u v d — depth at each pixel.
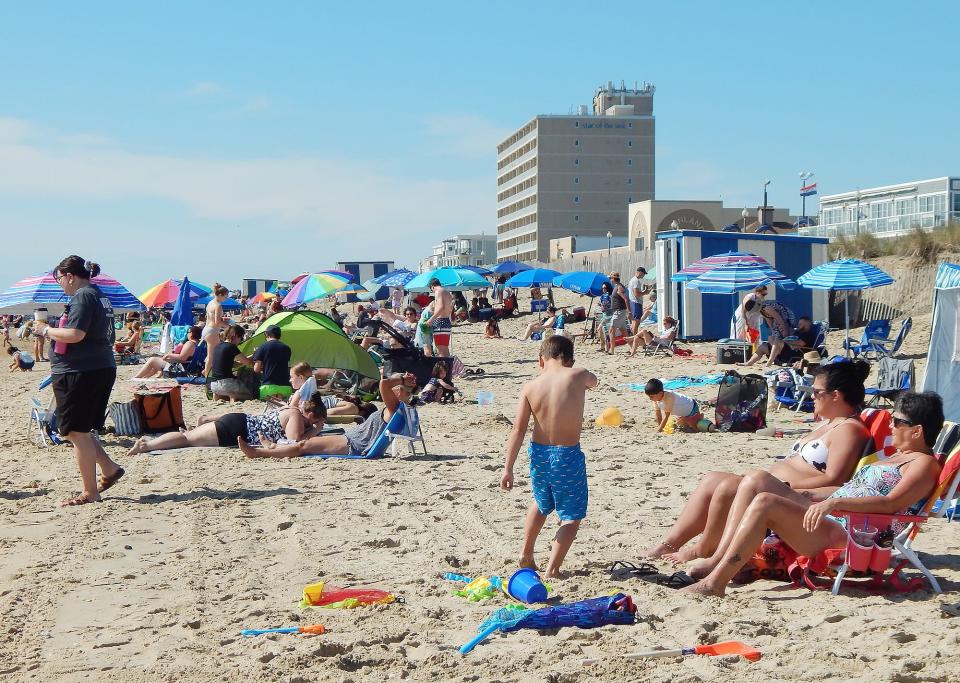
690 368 21.11
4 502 8.98
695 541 7.05
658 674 4.51
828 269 21.91
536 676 4.53
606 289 26.53
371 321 17.55
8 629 5.43
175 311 26.09
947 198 53.38
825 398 6.54
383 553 7.07
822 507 5.65
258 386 17.25
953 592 5.70
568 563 6.55
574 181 132.75
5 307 18.95
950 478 5.88
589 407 15.52
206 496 9.07
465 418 14.89
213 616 5.62
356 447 11.43
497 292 54.28
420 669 4.69
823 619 5.26
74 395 8.66
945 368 10.65
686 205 84.31
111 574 6.55
